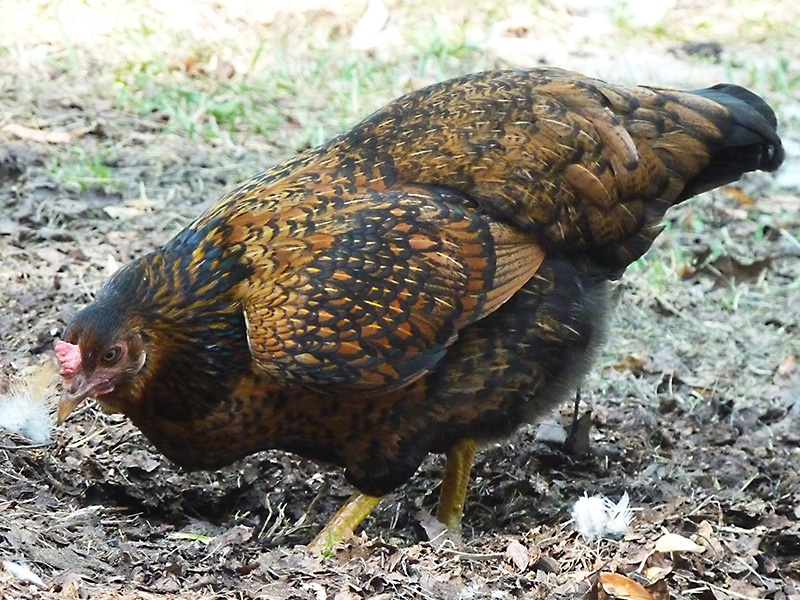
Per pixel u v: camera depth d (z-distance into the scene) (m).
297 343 5.26
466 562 5.38
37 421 6.21
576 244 5.88
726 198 10.34
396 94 11.60
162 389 5.38
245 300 5.36
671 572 5.26
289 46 12.66
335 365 5.30
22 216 8.91
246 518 6.19
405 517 6.26
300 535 5.99
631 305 8.70
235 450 5.57
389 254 5.42
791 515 6.11
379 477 5.70
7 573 4.69
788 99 12.04
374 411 5.53
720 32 14.15
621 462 6.75
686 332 8.48
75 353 5.16
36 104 10.70
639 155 6.00
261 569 5.11
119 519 5.82
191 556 5.30
